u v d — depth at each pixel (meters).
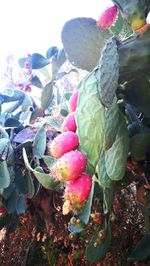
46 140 0.80
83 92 0.45
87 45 0.53
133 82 0.49
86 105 0.44
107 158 0.48
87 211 0.55
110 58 0.42
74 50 0.54
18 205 0.85
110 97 0.41
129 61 0.46
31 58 0.88
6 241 1.21
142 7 0.43
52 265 1.09
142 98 0.51
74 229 0.62
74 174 0.45
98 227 0.64
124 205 0.88
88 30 0.52
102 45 0.52
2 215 0.94
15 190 0.85
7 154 0.82
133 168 0.61
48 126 0.81
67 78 0.92
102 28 0.51
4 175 0.78
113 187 0.53
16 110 0.98
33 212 0.99
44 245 1.10
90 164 0.44
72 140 0.48
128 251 0.89
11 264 1.18
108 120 0.44
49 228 0.96
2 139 0.83
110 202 0.53
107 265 0.90
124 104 0.51
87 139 0.43
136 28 0.44
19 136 0.85
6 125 0.90
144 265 0.83
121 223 0.89
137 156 0.55
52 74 0.81
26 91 0.97
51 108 0.94
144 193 0.63
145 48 0.46
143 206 0.65
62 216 0.96
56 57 0.79
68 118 0.51
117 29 0.51
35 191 0.84
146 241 0.65
